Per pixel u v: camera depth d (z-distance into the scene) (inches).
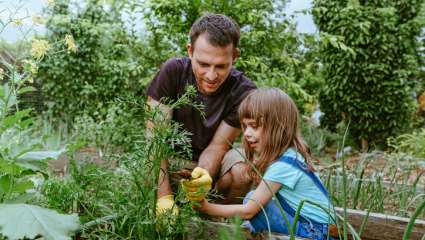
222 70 81.1
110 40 265.9
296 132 79.6
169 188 77.9
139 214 66.2
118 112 187.0
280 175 74.2
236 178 92.0
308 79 284.8
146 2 196.5
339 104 305.1
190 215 69.8
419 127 329.7
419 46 320.2
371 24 295.6
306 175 76.5
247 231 72.0
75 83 280.8
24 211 61.7
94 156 103.9
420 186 120.4
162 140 65.9
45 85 283.4
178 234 72.3
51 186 77.9
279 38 209.5
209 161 89.7
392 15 299.9
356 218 81.0
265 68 195.2
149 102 92.5
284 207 75.8
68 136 227.6
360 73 297.1
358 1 296.4
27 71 74.4
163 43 209.0
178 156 74.7
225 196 95.1
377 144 307.7
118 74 251.4
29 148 68.4
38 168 70.4
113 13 280.4
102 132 184.1
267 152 77.7
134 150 69.6
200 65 80.8
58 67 277.9
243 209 73.5
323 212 75.9
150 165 68.1
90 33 274.5
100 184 76.4
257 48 208.2
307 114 304.7
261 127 77.6
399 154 166.4
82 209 76.5
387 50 297.1
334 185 109.7
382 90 299.1
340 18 296.8
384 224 79.7
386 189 115.6
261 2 204.2
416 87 313.1
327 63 307.0
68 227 62.9
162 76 91.0
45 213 63.0
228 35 78.9
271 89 79.4
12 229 59.2
